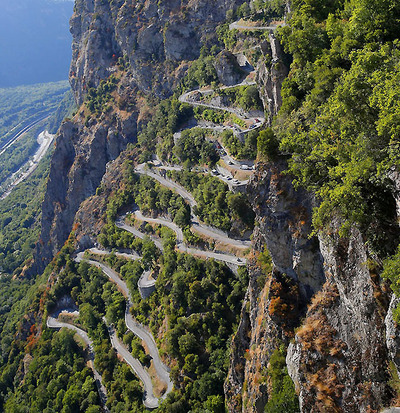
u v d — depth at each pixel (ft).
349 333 153.79
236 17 626.64
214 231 422.41
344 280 152.25
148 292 436.35
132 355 409.49
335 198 132.16
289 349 186.70
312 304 182.70
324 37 223.10
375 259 133.28
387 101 113.09
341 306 161.99
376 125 123.24
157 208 537.65
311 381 159.33
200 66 604.08
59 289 565.53
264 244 254.27
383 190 125.90
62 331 489.26
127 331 437.17
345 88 134.31
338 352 155.53
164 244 457.27
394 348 114.62
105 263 568.82
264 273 246.47
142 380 380.58
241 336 281.33
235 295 351.05
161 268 447.42
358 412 141.59
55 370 462.60
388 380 129.08
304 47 228.02
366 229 133.49
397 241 125.29
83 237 649.20
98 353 434.30
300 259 188.55
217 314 353.31
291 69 245.04
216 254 399.24
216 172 446.60
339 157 136.77
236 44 579.48
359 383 143.95
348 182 124.06
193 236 427.33
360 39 185.98
